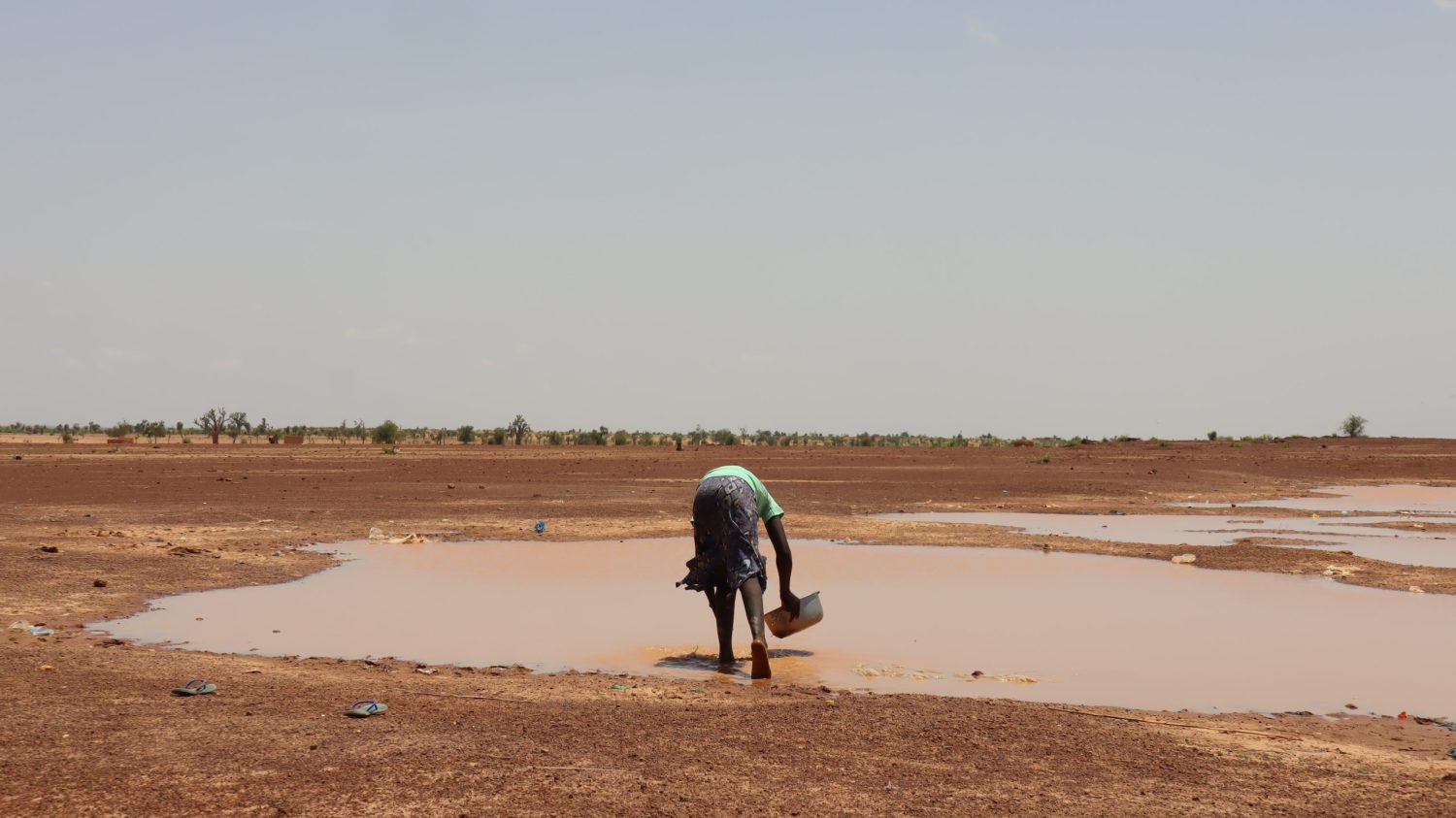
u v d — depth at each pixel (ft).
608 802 22.50
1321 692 35.78
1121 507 112.27
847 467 179.32
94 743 25.45
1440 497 136.36
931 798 23.38
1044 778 24.99
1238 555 69.05
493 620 47.44
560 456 214.48
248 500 105.50
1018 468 176.76
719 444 339.36
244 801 21.99
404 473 152.87
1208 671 38.68
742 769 25.07
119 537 72.28
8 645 38.47
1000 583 58.65
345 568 63.10
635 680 36.01
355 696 31.37
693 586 40.45
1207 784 24.89
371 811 21.62
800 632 45.50
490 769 24.43
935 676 37.55
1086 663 39.83
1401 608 51.39
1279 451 232.53
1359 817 22.67
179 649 40.16
